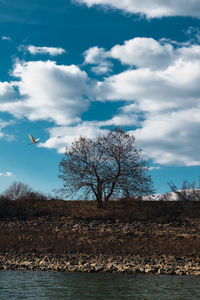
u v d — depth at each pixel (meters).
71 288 13.74
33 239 26.45
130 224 30.67
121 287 13.98
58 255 22.20
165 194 39.97
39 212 34.59
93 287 13.95
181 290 13.48
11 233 28.22
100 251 23.23
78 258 21.19
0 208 35.09
